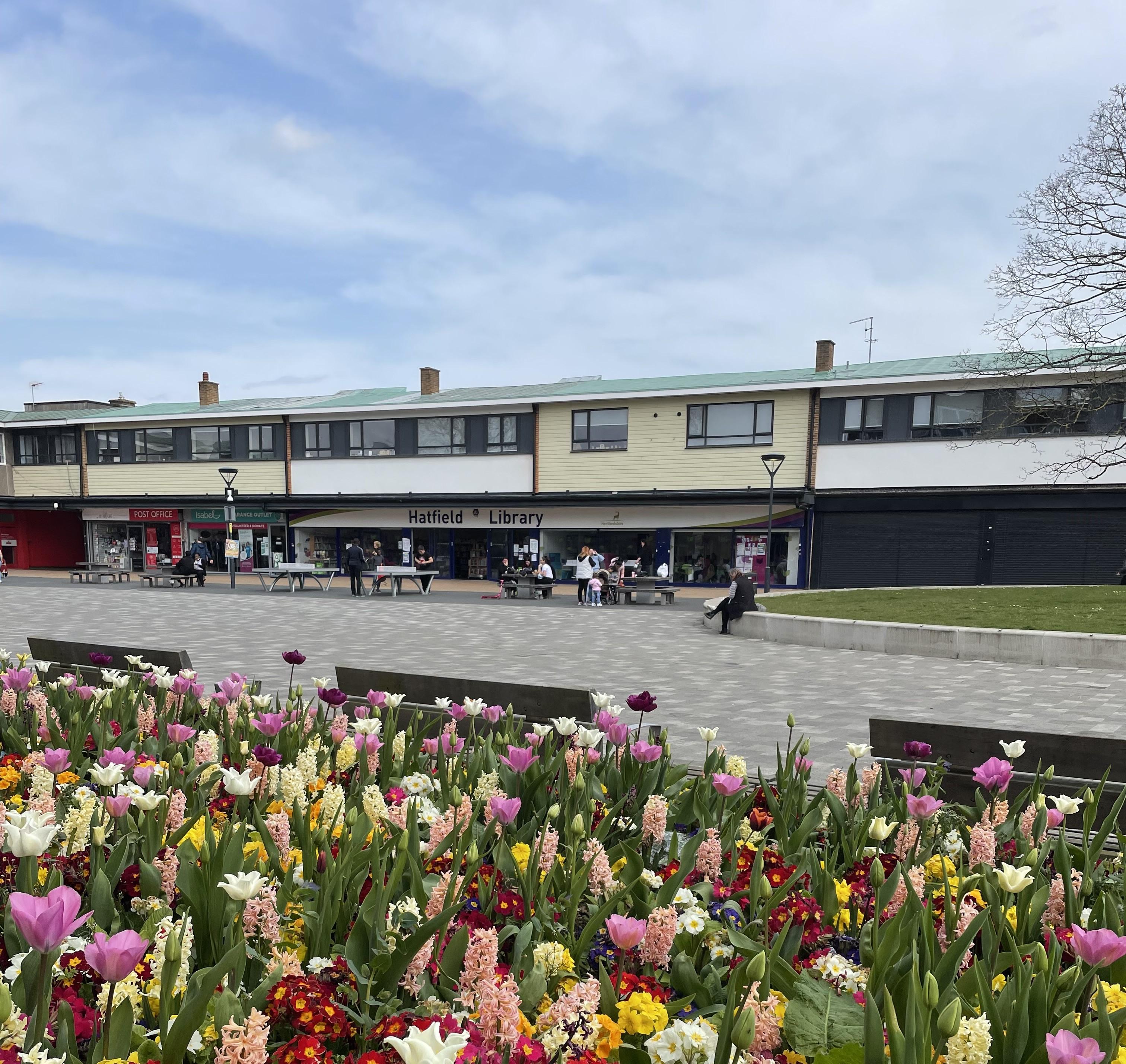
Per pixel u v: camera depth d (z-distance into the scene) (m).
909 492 26.72
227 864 1.95
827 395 27.84
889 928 1.68
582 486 31.16
